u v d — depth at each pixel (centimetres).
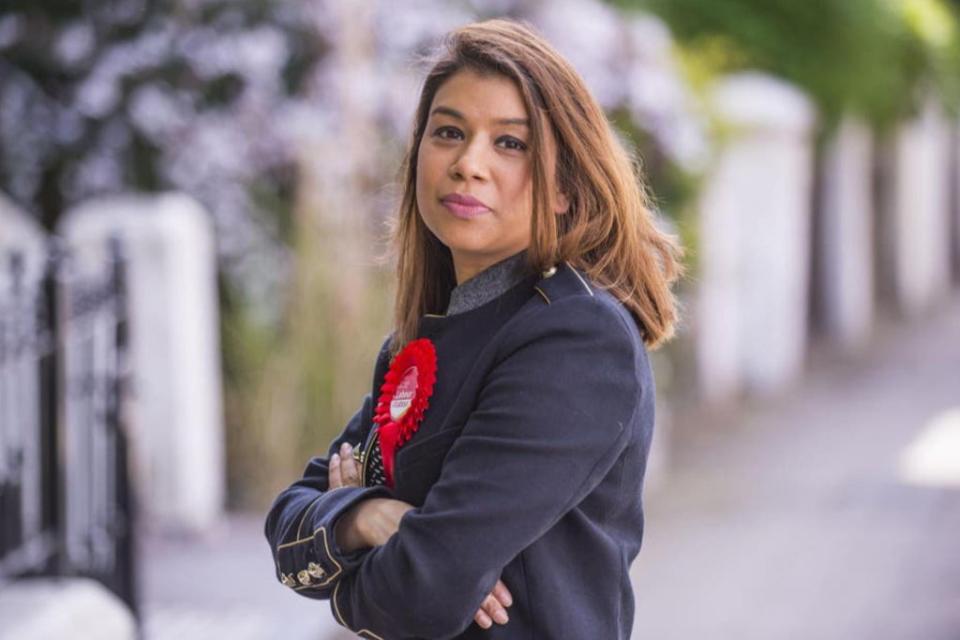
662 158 1240
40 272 611
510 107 273
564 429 258
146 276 878
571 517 269
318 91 1037
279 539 284
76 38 1055
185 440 882
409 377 281
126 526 654
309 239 962
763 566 927
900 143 2353
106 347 647
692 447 1335
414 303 301
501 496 255
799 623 803
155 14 1051
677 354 1427
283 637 701
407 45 1077
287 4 1048
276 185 1052
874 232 2384
